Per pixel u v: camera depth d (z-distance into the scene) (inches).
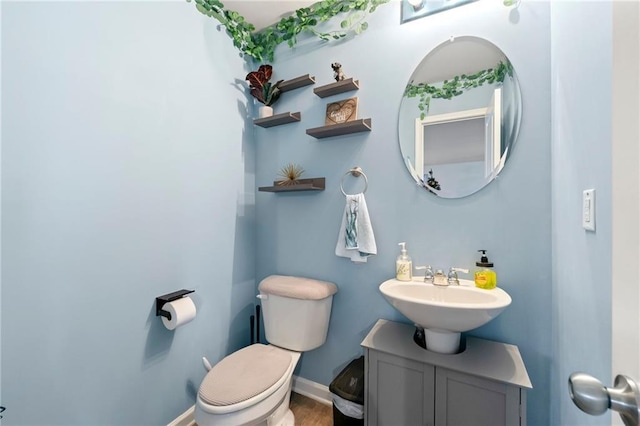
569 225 34.3
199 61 57.7
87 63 40.2
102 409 41.9
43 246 36.0
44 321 36.1
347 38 59.8
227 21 63.7
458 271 48.6
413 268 52.6
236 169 66.9
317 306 55.6
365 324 57.4
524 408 34.3
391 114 55.0
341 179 60.4
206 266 59.1
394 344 44.7
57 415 37.2
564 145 36.2
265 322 59.9
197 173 57.3
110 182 43.0
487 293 41.8
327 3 60.5
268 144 70.4
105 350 42.4
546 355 42.9
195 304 56.6
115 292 43.6
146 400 47.8
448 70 50.4
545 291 43.0
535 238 43.8
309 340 55.4
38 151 35.5
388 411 42.7
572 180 33.2
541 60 43.6
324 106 62.9
